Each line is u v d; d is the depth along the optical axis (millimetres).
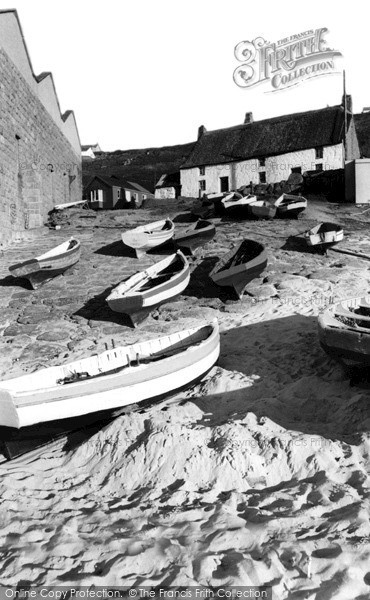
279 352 8852
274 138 40469
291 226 20375
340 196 28656
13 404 5672
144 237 16422
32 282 13875
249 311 11383
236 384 7637
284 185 29984
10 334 10844
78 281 14602
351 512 4336
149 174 63375
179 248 16859
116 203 48312
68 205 30312
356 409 6246
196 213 25375
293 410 6664
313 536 4109
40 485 5438
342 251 15828
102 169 68750
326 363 8047
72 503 4977
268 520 4324
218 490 4988
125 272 15258
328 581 3609
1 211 19391
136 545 4113
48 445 6566
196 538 4184
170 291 11445
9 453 6164
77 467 5828
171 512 4590
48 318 11781
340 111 39562
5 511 4820
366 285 12586
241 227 20797
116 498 5082
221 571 3768
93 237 21016
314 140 37719
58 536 4328
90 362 7332
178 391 7305
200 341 8062
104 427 6363
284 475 5156
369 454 5266
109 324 11242
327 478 4910
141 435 5938
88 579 3734
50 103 29578
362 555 3818
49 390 5961
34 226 24531
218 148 43125
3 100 19781
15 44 21938
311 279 13219
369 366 6711
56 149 31016
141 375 6695
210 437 5680
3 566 3992
